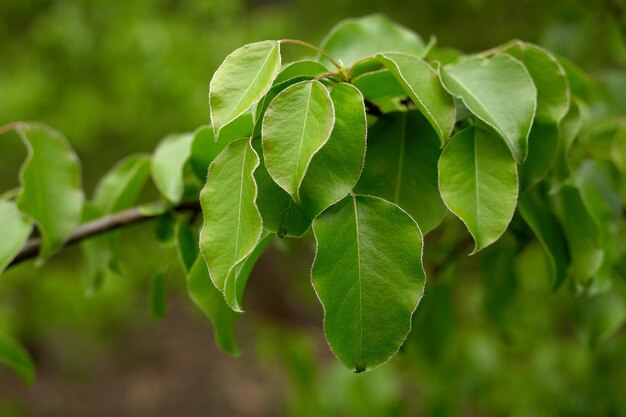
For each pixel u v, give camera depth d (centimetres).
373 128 46
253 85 41
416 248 41
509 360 99
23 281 213
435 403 84
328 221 41
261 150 41
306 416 92
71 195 56
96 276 61
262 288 223
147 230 200
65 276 216
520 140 43
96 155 221
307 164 39
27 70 199
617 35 84
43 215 55
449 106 43
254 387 270
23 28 211
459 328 113
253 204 39
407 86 42
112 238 59
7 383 288
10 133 200
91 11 196
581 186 55
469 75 45
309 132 39
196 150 51
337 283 40
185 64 189
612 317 61
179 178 53
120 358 299
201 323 317
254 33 193
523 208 48
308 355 95
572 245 51
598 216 55
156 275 58
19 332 262
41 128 56
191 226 56
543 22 123
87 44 189
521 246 55
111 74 200
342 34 51
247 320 264
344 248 41
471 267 132
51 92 201
